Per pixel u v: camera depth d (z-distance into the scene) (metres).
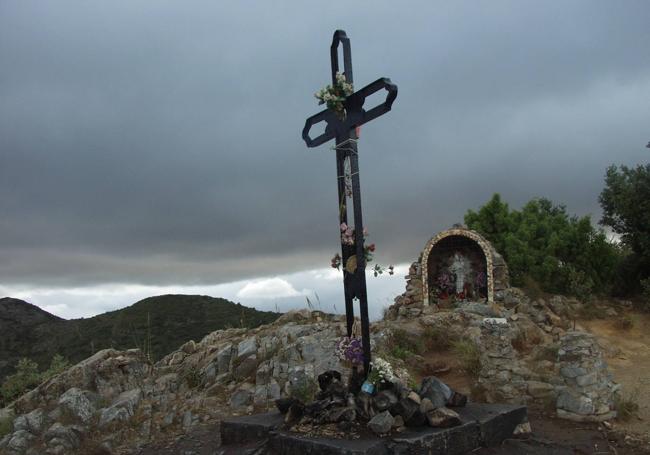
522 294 17.58
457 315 14.91
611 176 21.36
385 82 7.21
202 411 10.52
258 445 7.27
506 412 7.72
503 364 10.55
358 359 7.68
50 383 11.46
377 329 13.70
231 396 10.95
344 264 8.05
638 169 20.88
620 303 19.20
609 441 8.01
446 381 11.42
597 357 9.34
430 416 6.98
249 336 14.48
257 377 11.41
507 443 7.54
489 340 10.89
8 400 14.02
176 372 12.97
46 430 9.94
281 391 10.71
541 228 21.30
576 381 9.11
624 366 13.30
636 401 9.94
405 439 6.49
